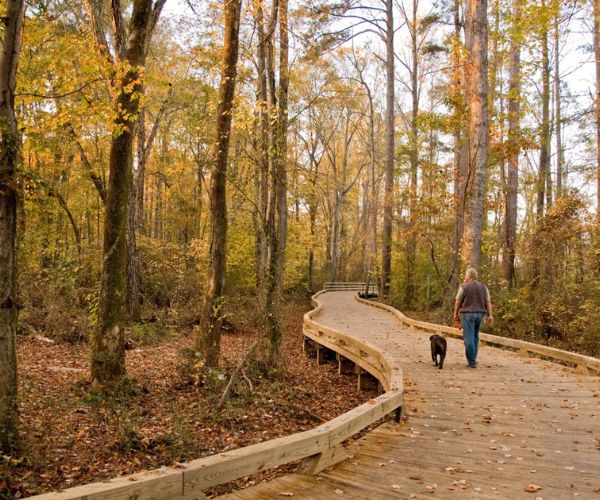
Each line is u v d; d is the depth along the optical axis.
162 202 29.86
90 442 6.11
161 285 19.39
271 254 10.55
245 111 9.11
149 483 3.27
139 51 8.33
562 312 14.02
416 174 26.97
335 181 42.31
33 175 5.24
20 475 4.89
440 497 4.02
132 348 13.09
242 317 15.37
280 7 11.34
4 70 4.91
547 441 5.59
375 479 4.43
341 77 24.95
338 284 44.34
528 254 16.34
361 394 10.44
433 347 10.00
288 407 8.46
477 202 15.45
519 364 10.33
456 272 17.58
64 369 9.73
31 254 15.45
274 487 4.23
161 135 26.56
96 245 18.70
